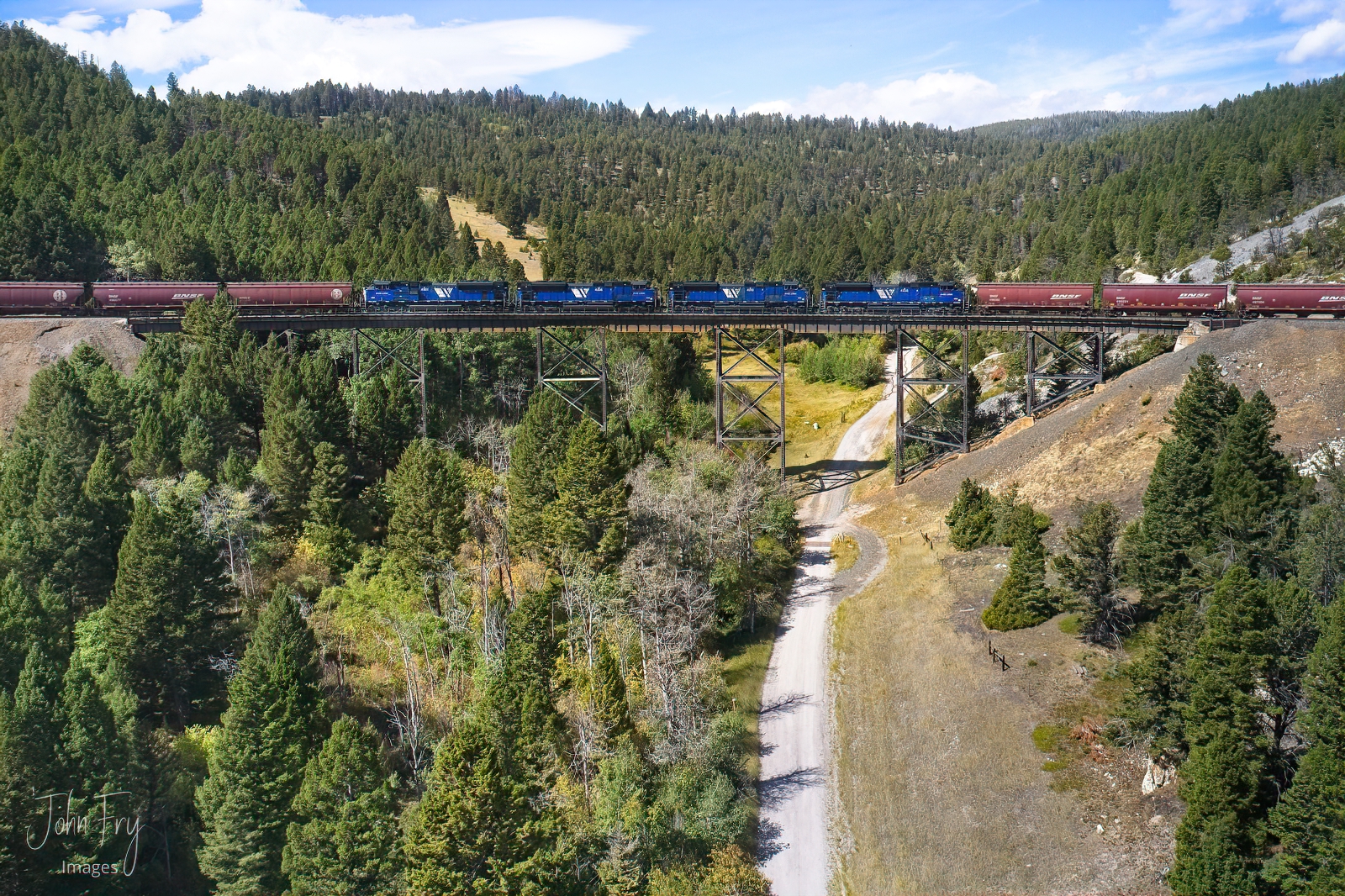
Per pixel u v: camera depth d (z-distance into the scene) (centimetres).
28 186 15038
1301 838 4466
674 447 11856
